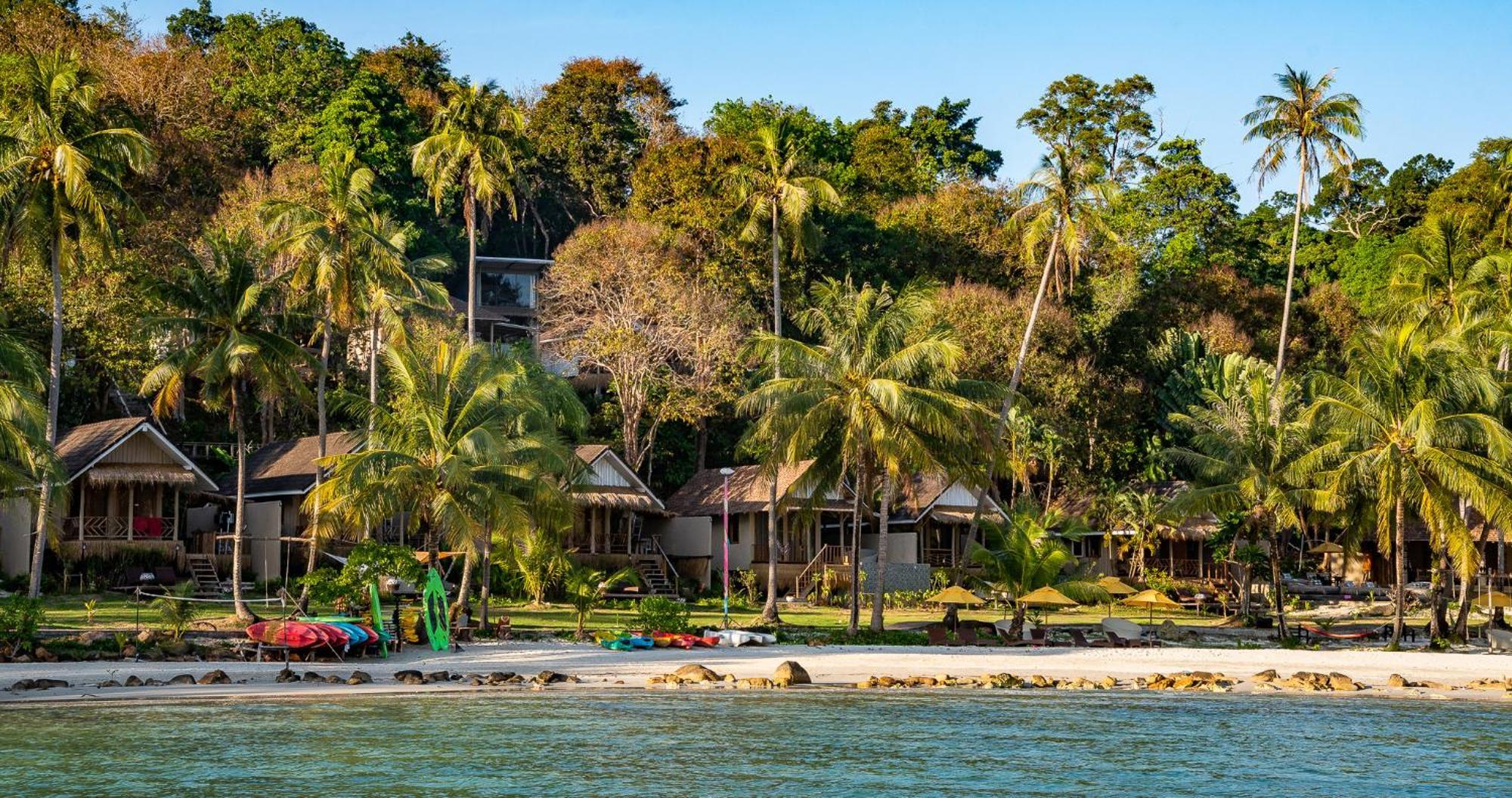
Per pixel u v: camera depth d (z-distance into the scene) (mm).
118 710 33969
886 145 111125
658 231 86812
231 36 109188
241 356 49375
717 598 70875
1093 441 87375
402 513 60312
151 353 71250
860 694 39500
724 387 83625
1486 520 58625
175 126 86062
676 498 80188
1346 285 109250
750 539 74188
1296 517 63906
